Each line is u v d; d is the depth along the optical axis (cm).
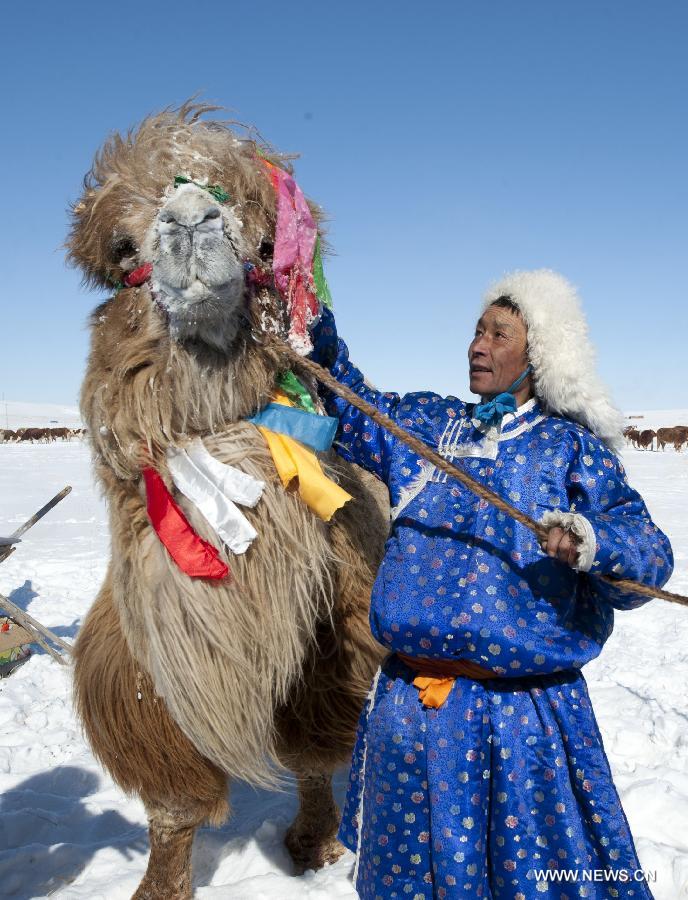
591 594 267
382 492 381
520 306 274
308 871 362
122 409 299
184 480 286
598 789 251
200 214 274
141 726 302
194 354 294
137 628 297
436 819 247
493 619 250
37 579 995
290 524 292
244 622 286
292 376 317
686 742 470
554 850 246
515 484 265
